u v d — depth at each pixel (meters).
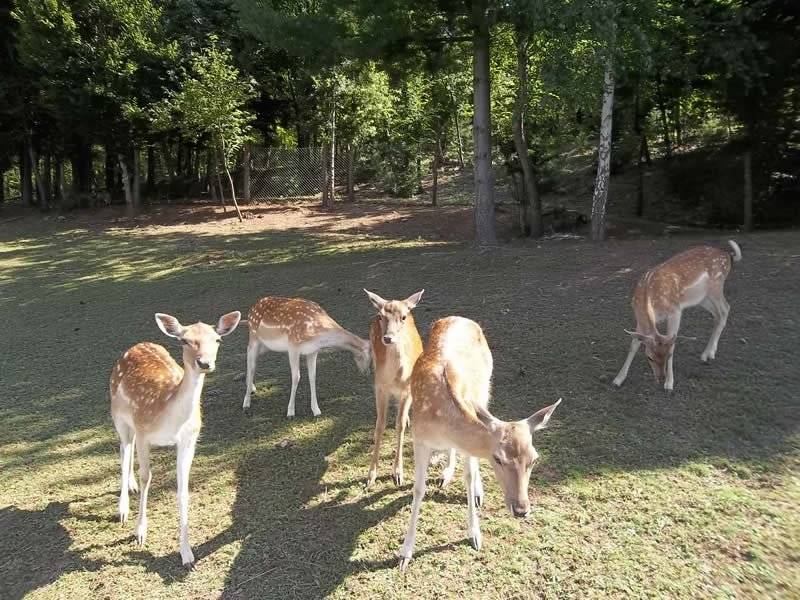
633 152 20.25
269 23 11.20
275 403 5.94
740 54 11.95
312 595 3.36
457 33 12.09
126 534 4.04
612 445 4.61
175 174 27.59
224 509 4.22
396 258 11.88
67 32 18.86
